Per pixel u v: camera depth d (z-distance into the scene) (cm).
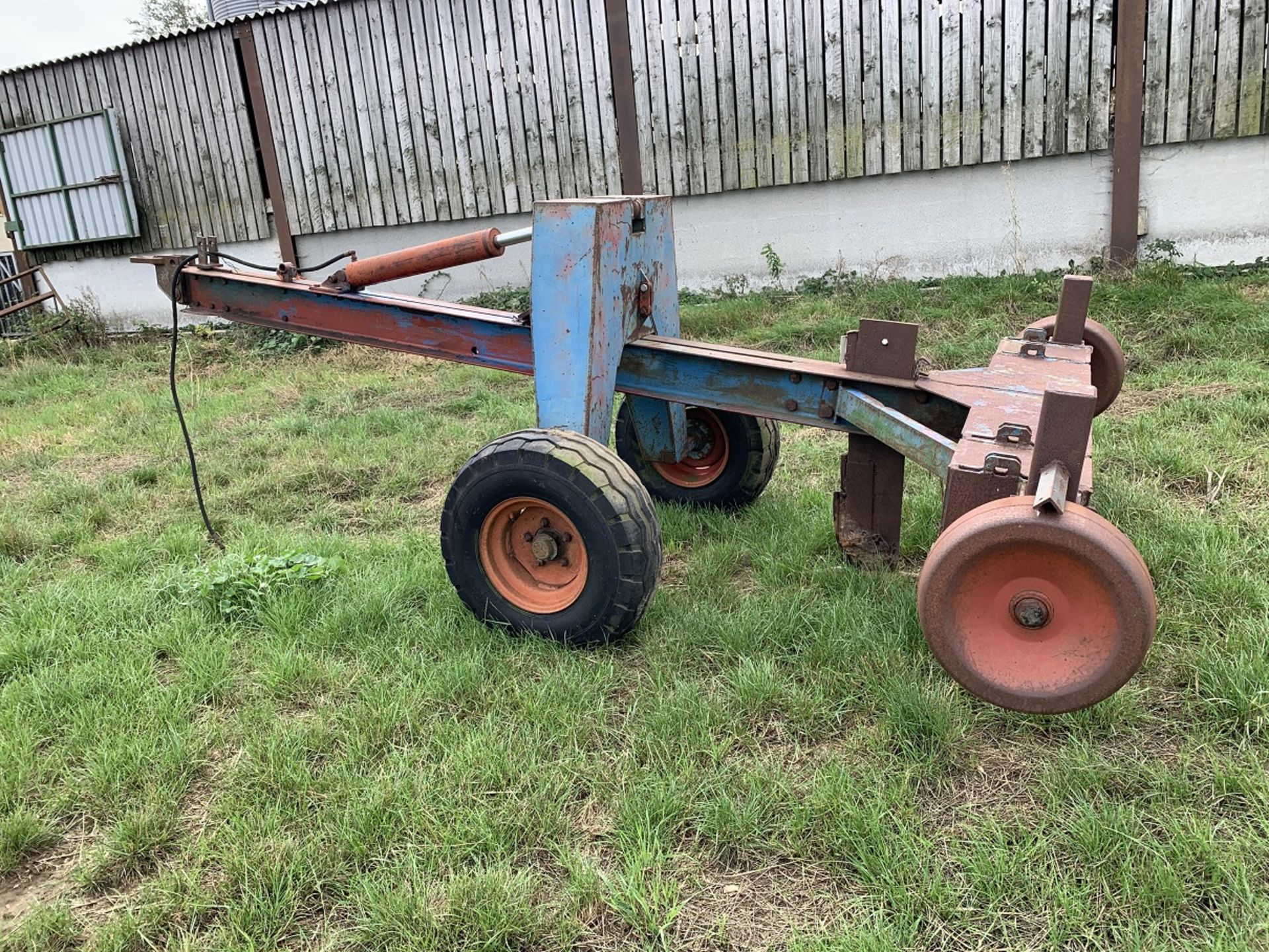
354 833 230
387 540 425
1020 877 208
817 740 263
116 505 493
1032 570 221
